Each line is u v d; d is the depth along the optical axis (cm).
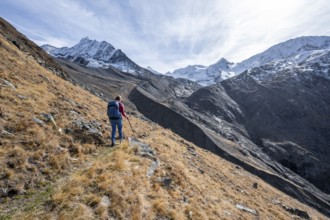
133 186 960
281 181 9262
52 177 894
